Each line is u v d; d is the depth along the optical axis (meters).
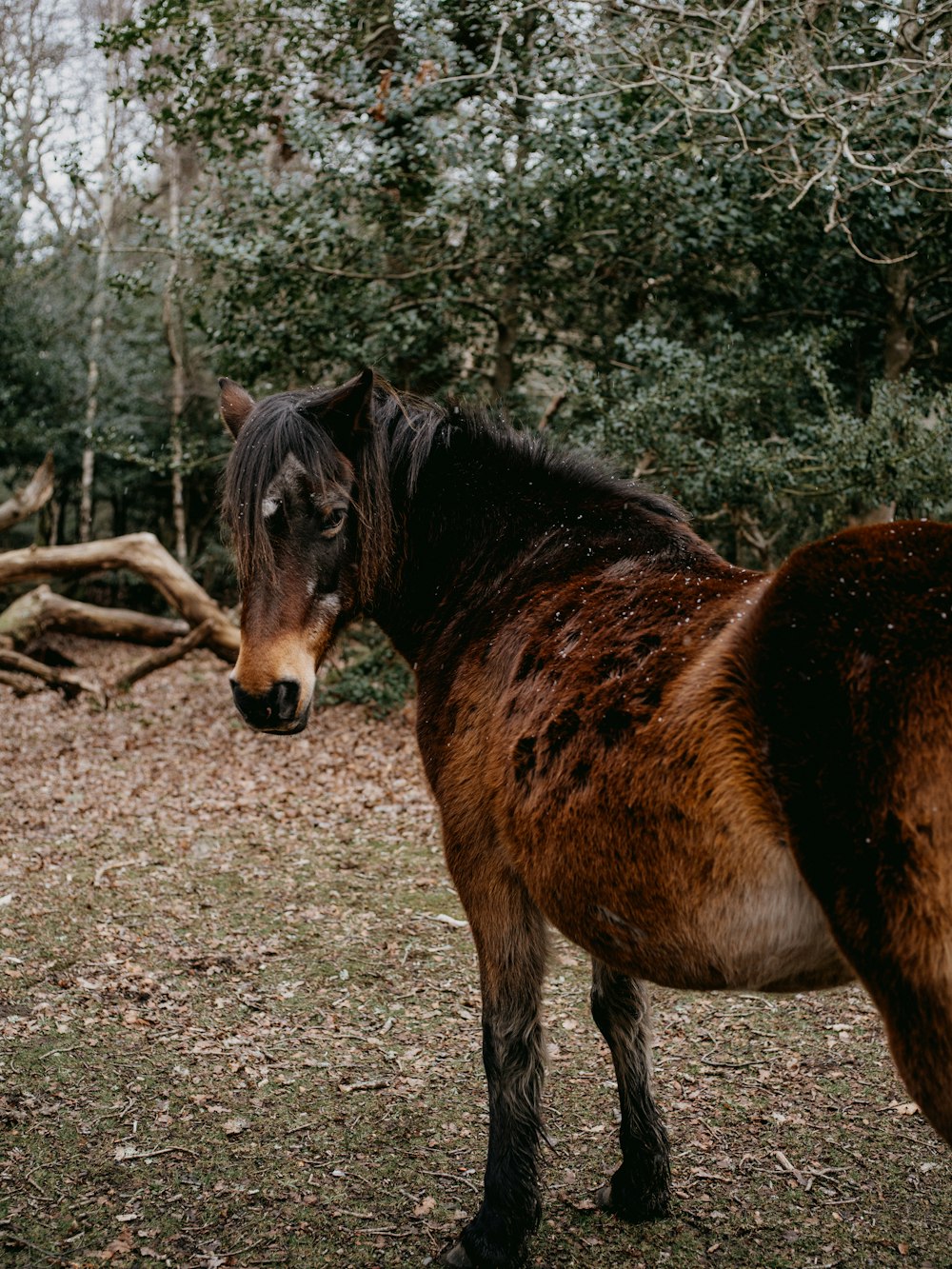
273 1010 3.93
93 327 16.55
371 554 2.62
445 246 8.99
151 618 10.40
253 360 9.25
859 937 1.64
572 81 7.75
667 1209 2.71
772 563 9.06
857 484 7.59
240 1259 2.50
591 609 2.26
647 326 8.91
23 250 16.02
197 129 8.62
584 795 1.96
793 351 8.07
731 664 1.79
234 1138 3.05
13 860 5.64
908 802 1.58
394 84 8.38
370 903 5.08
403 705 9.62
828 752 1.65
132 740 8.66
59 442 16.48
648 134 6.57
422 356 9.51
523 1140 2.43
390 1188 2.81
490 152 8.12
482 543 2.70
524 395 9.94
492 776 2.27
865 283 8.63
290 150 9.52
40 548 10.14
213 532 19.73
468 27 8.15
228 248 8.52
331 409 2.53
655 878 1.85
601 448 8.11
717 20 6.38
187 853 5.81
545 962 2.44
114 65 17.31
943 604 1.66
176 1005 3.94
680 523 2.56
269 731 2.42
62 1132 3.05
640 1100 2.66
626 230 8.70
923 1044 1.60
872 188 7.42
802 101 6.82
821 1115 3.20
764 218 8.17
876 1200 2.75
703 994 4.17
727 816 1.73
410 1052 3.61
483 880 2.40
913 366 8.94
